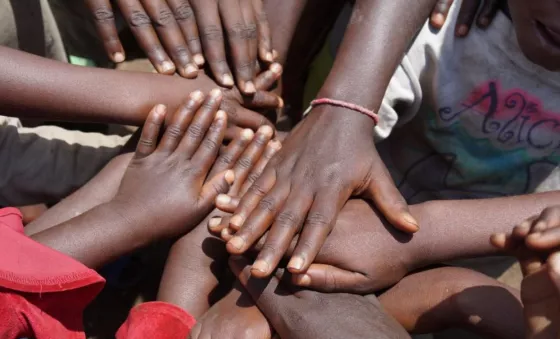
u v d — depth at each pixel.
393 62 0.85
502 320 0.80
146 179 0.85
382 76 0.84
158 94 0.86
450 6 0.86
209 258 0.87
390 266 0.81
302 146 0.83
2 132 0.94
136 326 0.80
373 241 0.80
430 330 0.83
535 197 0.83
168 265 0.88
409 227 0.79
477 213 0.82
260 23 0.90
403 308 0.83
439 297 0.82
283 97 1.11
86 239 0.82
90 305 0.99
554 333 0.68
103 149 0.98
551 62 0.81
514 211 0.82
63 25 1.08
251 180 0.87
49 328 0.76
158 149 0.86
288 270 0.77
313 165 0.81
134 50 1.14
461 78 0.89
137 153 0.86
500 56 0.86
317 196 0.80
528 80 0.86
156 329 0.80
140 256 1.01
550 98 0.87
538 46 0.80
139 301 1.00
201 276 0.86
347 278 0.80
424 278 0.83
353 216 0.81
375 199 0.81
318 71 1.07
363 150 0.82
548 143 0.91
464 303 0.81
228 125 0.89
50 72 0.84
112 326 0.98
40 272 0.75
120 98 0.85
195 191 0.85
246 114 0.90
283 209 0.79
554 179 0.95
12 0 0.94
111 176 0.89
